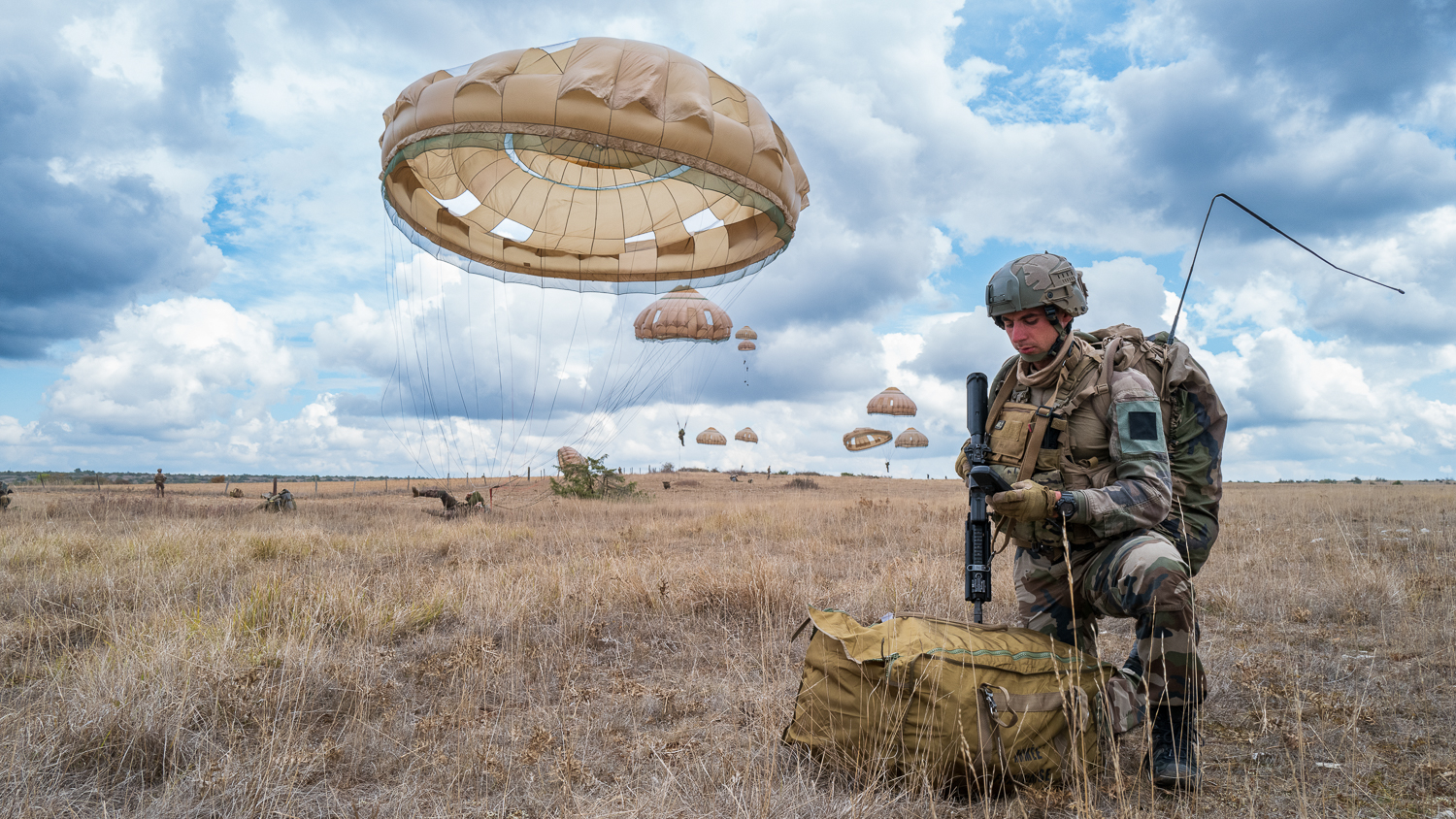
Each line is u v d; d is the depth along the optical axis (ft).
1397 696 9.99
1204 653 12.35
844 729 7.77
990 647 7.54
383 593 17.84
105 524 40.96
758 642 13.82
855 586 18.54
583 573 20.59
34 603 17.16
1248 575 18.40
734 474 201.26
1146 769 7.91
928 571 18.70
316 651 11.78
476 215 27.30
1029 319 8.04
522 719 10.05
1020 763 7.13
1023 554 8.63
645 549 27.61
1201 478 8.36
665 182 26.30
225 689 9.91
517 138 20.16
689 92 19.44
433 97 20.16
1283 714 9.55
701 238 28.60
